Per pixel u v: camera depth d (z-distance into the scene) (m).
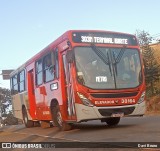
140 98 12.92
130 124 14.60
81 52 12.54
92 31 12.90
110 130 12.48
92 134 11.64
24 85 19.44
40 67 16.20
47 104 15.25
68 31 12.79
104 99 12.28
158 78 34.06
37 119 17.27
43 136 12.55
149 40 34.94
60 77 13.41
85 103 12.13
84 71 12.38
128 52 13.29
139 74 13.21
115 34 13.23
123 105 12.51
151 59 34.28
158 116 20.11
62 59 13.38
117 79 12.68
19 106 21.11
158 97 33.38
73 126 15.68
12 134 15.05
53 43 14.25
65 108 13.23
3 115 63.19
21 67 20.14
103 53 12.81
